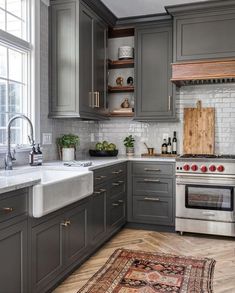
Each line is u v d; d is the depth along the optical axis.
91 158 3.84
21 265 1.83
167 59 3.90
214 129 4.02
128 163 3.84
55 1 3.21
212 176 3.47
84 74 3.31
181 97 4.16
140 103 4.04
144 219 3.81
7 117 2.81
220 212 3.46
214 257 2.93
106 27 3.94
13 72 2.89
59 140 3.45
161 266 2.71
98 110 3.73
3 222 1.67
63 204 2.17
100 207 3.07
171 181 3.68
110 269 2.64
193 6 3.58
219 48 3.57
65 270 2.39
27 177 2.22
